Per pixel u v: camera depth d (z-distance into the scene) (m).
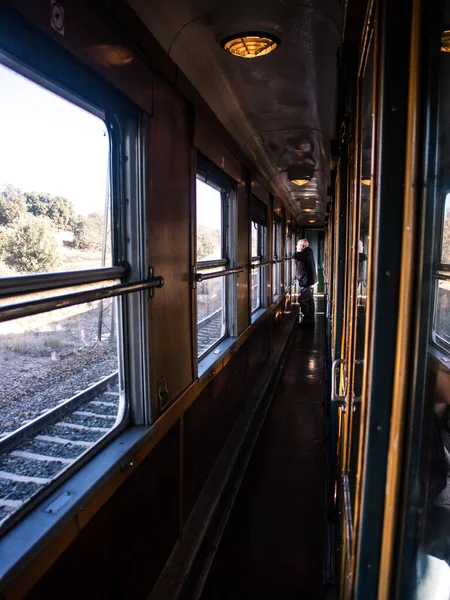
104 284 1.78
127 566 1.91
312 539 3.09
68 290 1.51
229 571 2.78
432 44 0.77
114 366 2.03
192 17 2.02
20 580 1.17
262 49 2.25
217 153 3.27
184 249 2.57
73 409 1.72
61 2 1.36
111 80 1.65
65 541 1.35
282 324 9.55
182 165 2.51
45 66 1.33
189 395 2.64
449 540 0.85
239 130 3.73
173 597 2.15
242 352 4.66
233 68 2.64
